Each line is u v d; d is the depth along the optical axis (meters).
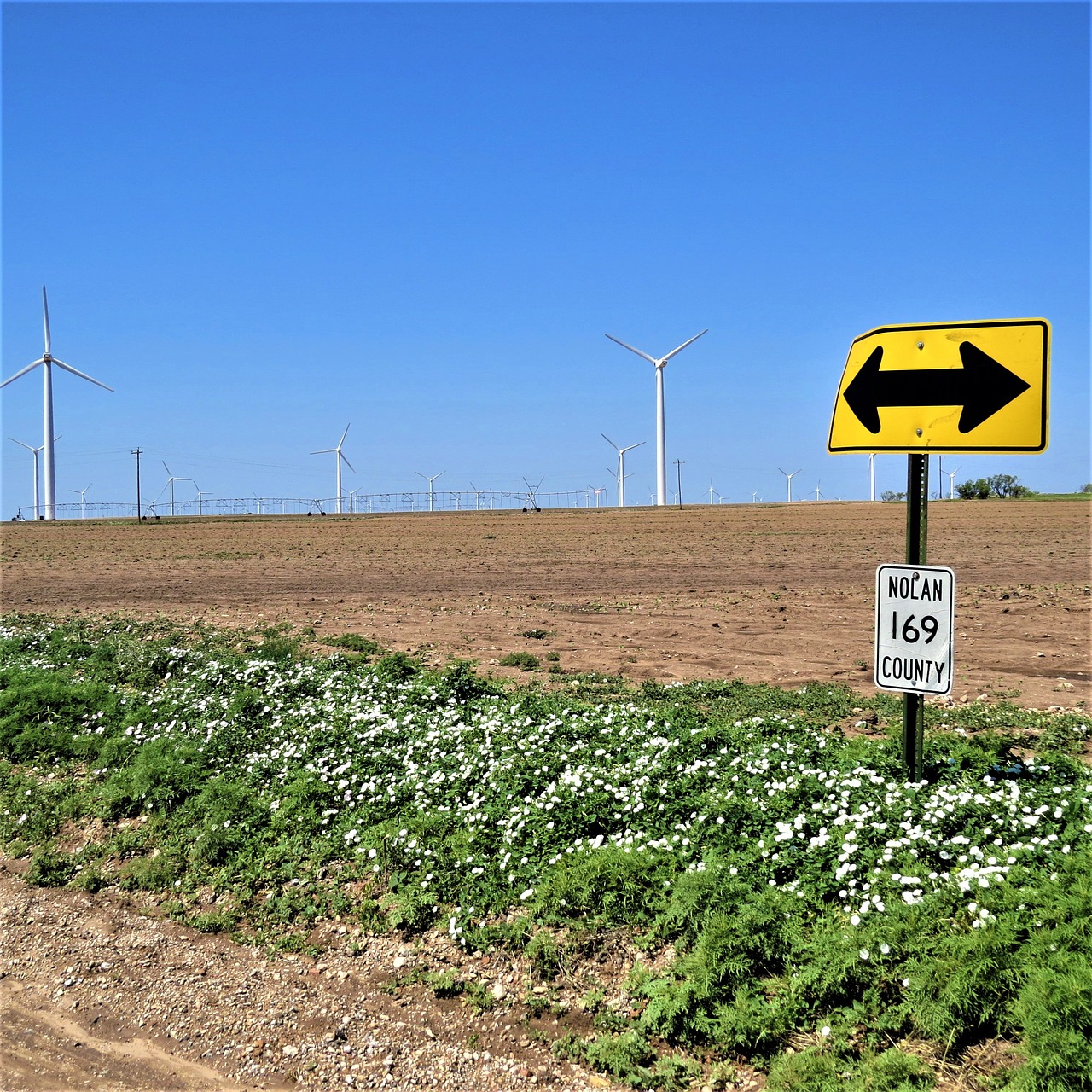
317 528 84.88
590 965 7.27
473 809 9.76
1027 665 18.17
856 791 8.62
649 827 8.72
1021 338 8.02
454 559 53.25
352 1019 6.91
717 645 21.61
